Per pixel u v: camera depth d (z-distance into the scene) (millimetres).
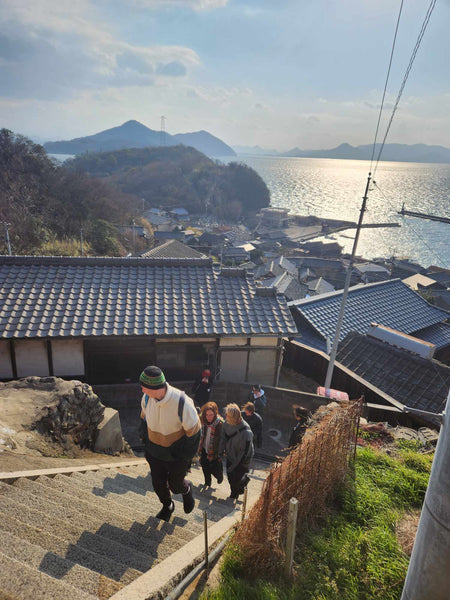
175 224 100812
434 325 22641
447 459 2312
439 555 2381
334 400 11281
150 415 3619
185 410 3533
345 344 16109
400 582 3521
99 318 12391
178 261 14859
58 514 3812
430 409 12562
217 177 140750
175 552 3455
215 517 4648
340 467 4977
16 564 2762
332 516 4359
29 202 47375
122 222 66188
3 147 52656
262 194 141750
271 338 13367
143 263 14633
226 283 14609
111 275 14062
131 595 2779
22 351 12125
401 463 6000
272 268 64375
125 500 4652
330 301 21188
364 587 3480
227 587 3156
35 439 6520
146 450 3896
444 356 21906
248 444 5301
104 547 3424
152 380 3438
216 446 5809
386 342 15602
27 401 7156
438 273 71625
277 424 11531
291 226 129500
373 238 124188
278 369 13852
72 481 4926
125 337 12078
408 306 22953
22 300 12570
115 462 6797
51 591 2584
